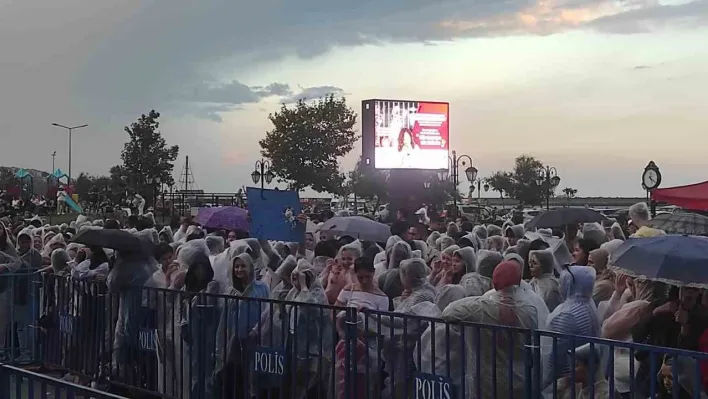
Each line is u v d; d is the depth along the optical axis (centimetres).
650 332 586
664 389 475
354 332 609
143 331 784
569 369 506
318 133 4738
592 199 6675
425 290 674
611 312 654
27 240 1088
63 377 891
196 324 726
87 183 6819
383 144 3900
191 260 795
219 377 714
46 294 935
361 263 678
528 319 555
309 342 647
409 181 4009
